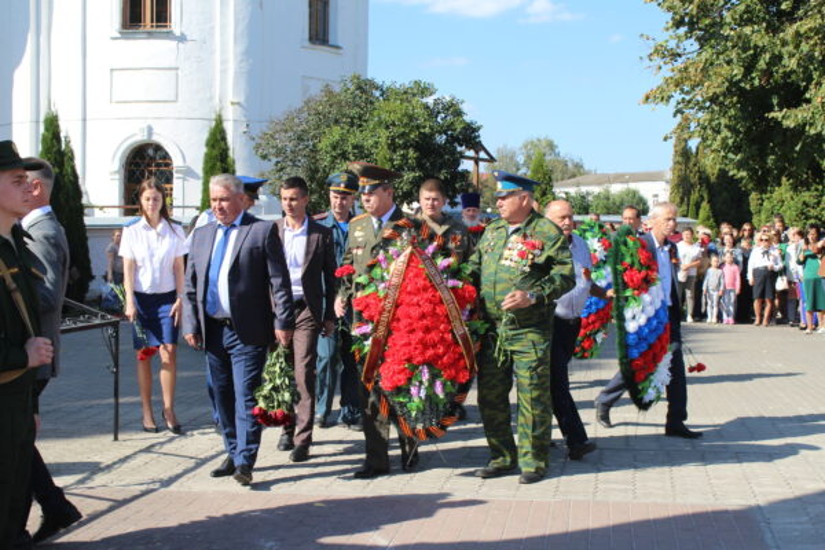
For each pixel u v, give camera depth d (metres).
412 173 22.30
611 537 5.25
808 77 19.19
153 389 10.78
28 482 4.72
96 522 5.63
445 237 7.18
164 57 27.67
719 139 20.64
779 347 15.01
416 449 6.96
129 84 27.80
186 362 13.21
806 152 19.97
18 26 28.53
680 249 19.98
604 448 7.50
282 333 6.50
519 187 6.55
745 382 11.06
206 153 26.38
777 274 19.25
